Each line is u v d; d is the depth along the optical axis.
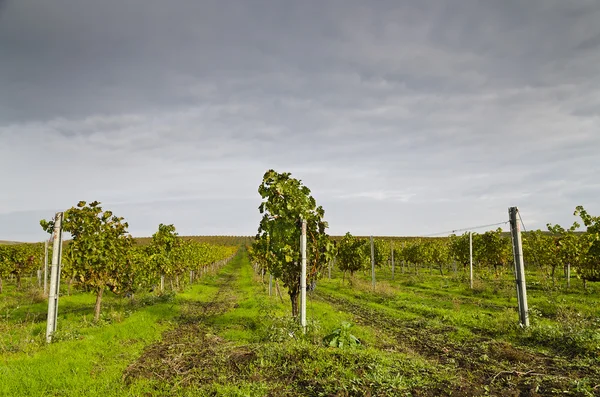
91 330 12.80
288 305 19.39
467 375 8.33
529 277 30.81
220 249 57.81
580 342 10.35
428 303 20.83
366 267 32.22
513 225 13.44
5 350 10.20
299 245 13.55
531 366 8.88
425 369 8.31
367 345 11.28
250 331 13.13
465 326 14.51
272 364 8.72
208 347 10.62
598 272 20.08
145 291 25.78
